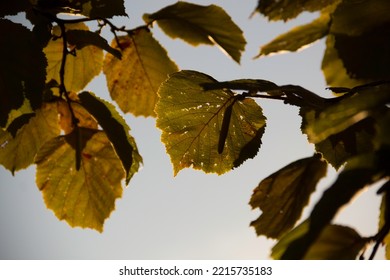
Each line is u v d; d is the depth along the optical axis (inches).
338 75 26.9
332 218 14.4
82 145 27.1
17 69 24.5
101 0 25.9
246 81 22.9
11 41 24.4
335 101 22.6
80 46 26.4
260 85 22.7
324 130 17.7
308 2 25.9
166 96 26.0
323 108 22.5
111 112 26.3
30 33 24.5
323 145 24.2
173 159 26.8
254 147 26.4
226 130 25.7
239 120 26.5
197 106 26.2
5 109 24.4
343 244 18.9
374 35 23.4
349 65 23.7
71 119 26.9
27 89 24.5
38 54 24.6
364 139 23.6
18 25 24.5
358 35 23.5
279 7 25.9
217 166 26.8
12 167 27.0
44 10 25.6
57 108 26.8
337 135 23.6
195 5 27.5
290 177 25.8
